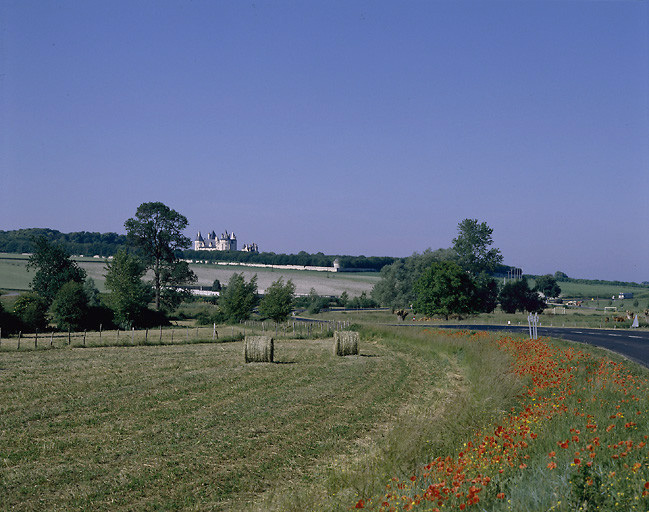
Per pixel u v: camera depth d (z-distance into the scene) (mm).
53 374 23328
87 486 10352
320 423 15258
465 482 7414
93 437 13578
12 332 47562
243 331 51688
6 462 11562
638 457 8047
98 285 135875
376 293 107500
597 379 15641
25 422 15000
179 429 14398
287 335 47031
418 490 7488
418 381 22828
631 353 30031
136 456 12094
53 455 12133
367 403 18062
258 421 15391
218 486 10477
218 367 26312
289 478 10914
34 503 9555
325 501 8383
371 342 41406
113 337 43656
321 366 27078
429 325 60594
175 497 9930
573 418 10883
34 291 78312
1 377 22359
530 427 10297
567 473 7219
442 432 11609
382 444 11984
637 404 12445
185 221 80062
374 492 8297
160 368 25594
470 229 94812
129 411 16453
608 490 6457
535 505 6438
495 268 95500
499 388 15203
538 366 18500
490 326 58406
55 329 52500
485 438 9500
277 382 22031
